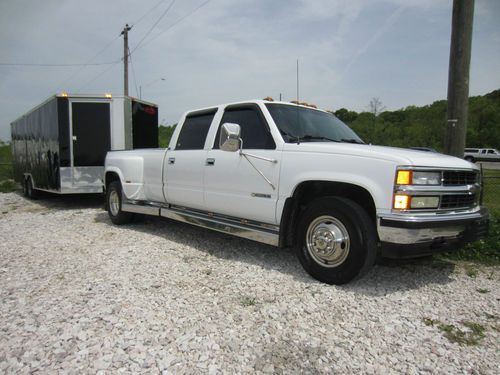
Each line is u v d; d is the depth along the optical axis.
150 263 4.57
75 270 4.32
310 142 4.22
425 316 3.21
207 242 5.61
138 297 3.52
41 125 10.38
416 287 3.84
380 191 3.41
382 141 32.97
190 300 3.46
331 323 3.06
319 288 3.74
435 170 3.49
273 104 4.71
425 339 2.84
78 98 9.27
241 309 3.29
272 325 3.01
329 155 3.78
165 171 5.85
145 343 2.71
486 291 3.78
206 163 5.05
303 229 4.00
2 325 2.97
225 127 4.21
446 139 5.32
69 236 6.09
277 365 2.49
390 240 3.38
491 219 5.41
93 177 9.48
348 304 3.40
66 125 9.22
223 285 3.84
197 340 2.77
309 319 3.12
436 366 2.51
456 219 3.53
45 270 4.32
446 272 4.33
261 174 4.32
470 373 2.44
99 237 5.99
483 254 4.82
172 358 2.54
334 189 4.11
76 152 9.31
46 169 10.10
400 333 2.92
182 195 5.53
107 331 2.88
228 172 4.72
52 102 9.38
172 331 2.89
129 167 6.48
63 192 9.25
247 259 4.72
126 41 23.03
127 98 9.62
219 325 2.99
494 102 64.75
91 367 2.43
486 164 36.81
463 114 5.19
